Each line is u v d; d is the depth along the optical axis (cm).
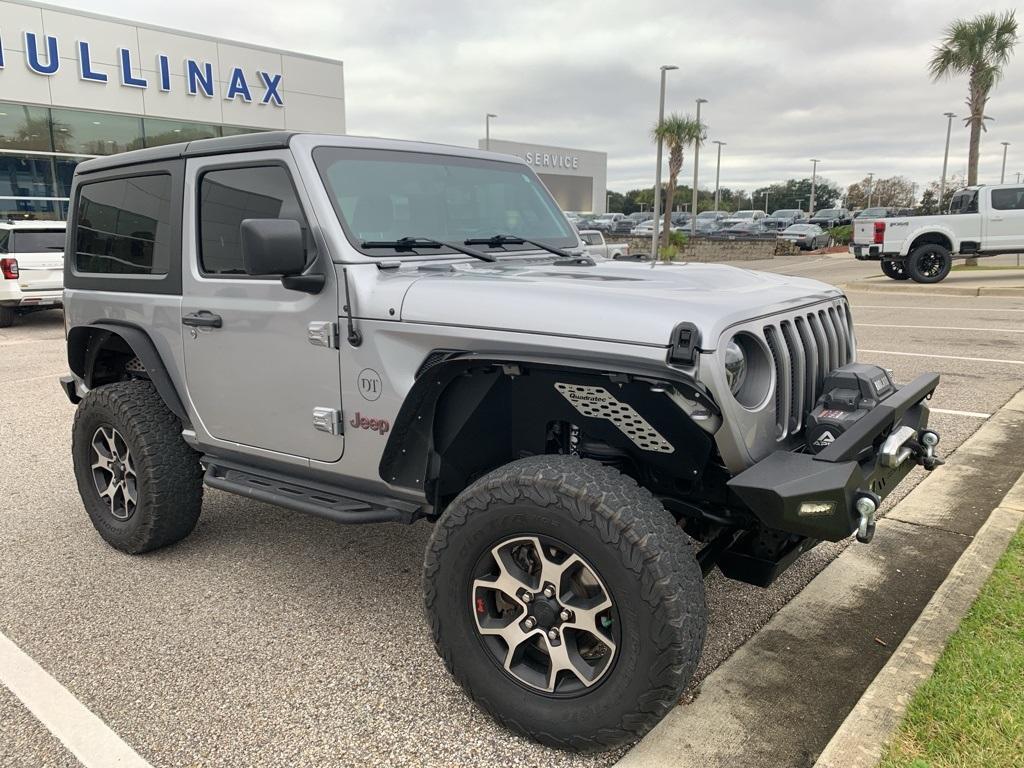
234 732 269
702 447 249
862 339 995
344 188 320
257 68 2273
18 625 345
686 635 228
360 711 280
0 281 1268
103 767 252
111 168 406
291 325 319
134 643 329
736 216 4962
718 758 249
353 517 311
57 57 1898
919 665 277
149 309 382
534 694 254
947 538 407
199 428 375
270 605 361
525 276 301
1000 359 849
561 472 243
